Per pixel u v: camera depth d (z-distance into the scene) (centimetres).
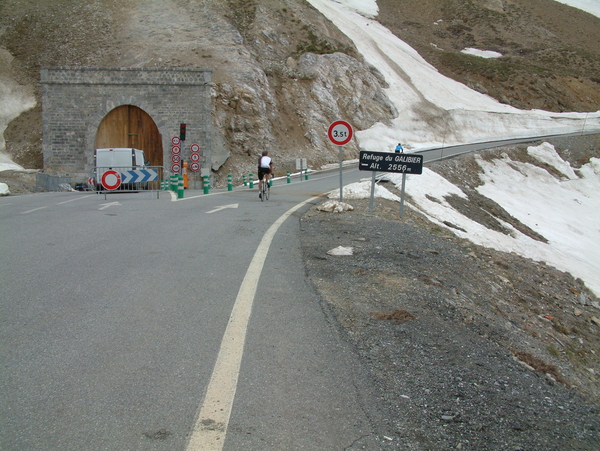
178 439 285
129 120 3222
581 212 3466
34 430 288
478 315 644
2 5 5116
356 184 1858
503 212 2797
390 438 301
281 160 3906
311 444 288
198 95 3197
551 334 817
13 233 928
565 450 313
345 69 5300
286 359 397
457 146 5062
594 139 5050
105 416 305
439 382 385
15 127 3875
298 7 6125
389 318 516
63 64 4397
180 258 725
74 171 3206
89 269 653
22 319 461
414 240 1005
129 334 432
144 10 5291
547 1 11488
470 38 8969
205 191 2080
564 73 7519
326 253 800
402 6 9981
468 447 299
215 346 412
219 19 5119
